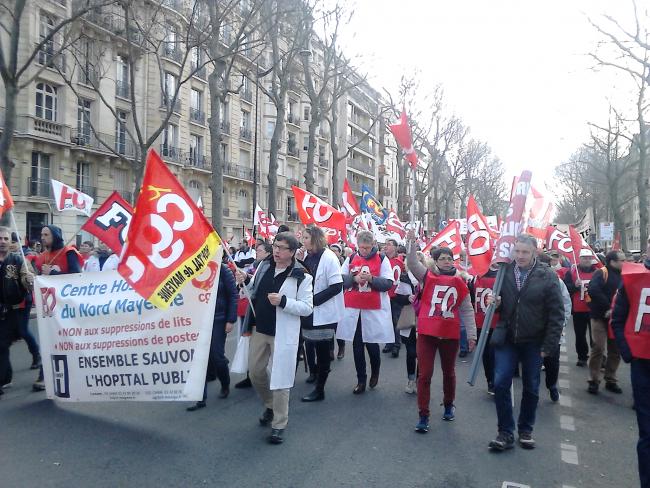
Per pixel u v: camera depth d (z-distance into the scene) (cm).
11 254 689
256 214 1839
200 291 537
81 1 1695
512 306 521
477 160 5306
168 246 526
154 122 3300
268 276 541
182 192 530
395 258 945
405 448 520
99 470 447
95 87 1720
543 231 969
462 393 742
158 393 544
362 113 6850
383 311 729
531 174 537
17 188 2647
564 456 516
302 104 5088
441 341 591
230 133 4047
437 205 4325
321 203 1220
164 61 3266
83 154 2938
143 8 2109
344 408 648
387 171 7962
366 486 433
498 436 528
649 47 1505
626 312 424
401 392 731
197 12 1864
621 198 4438
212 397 675
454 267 593
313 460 482
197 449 498
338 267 663
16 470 444
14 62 1233
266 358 545
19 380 735
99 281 581
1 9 2148
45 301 597
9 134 1238
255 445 512
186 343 536
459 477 458
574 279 953
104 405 630
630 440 569
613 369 780
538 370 533
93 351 568
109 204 802
